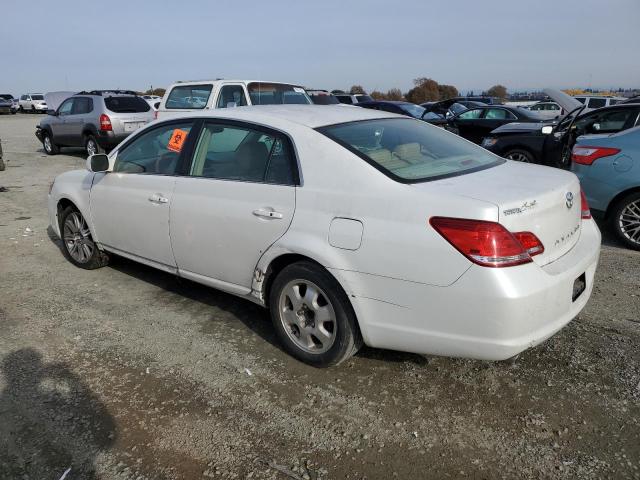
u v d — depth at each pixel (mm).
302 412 2891
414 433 2703
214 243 3629
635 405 2855
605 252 5449
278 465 2516
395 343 2883
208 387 3135
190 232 3779
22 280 4883
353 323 3037
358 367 3301
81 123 13430
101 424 2818
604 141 5617
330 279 3025
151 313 4137
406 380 3152
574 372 3170
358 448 2611
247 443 2664
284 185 3227
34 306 4293
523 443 2609
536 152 9336
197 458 2568
